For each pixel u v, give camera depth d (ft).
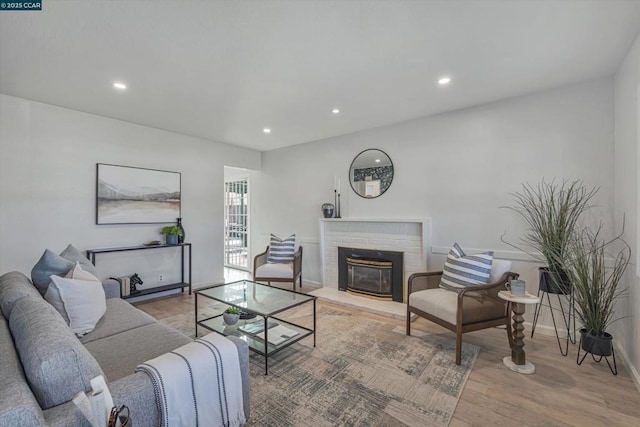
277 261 14.64
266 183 18.11
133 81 8.56
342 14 5.73
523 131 9.79
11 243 9.73
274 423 5.52
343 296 13.20
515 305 7.54
